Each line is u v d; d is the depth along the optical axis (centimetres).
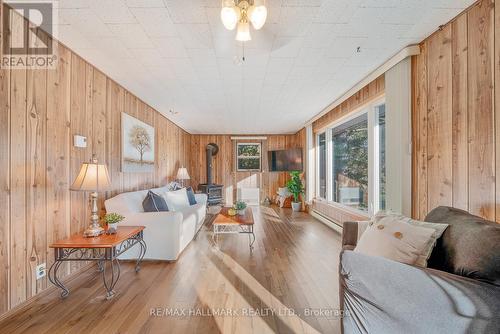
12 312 183
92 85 279
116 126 333
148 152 438
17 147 188
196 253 320
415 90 239
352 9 181
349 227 199
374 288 102
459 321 91
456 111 191
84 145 263
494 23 161
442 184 205
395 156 254
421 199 230
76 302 200
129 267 273
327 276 249
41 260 209
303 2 172
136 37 219
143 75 305
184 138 711
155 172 480
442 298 93
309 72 297
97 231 230
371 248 152
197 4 174
